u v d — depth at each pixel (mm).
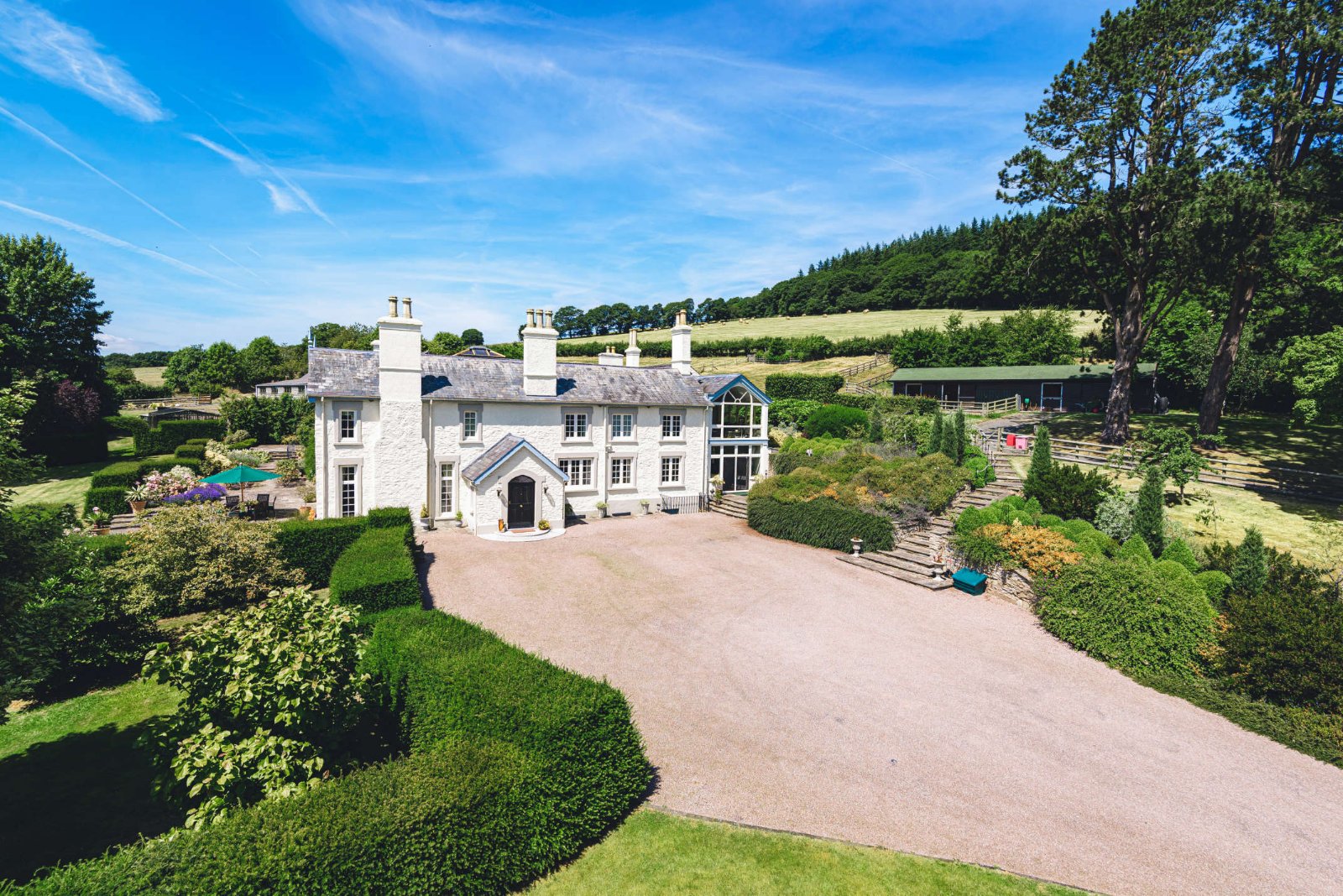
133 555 16547
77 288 49906
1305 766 12492
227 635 9703
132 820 9781
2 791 10438
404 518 23375
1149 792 11500
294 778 9117
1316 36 26594
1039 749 12805
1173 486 28109
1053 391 53625
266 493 32625
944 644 17953
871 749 12602
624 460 35500
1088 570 18656
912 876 9109
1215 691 15070
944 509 28828
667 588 22359
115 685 14414
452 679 10344
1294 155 31172
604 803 9688
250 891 6453
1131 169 32344
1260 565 17594
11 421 9797
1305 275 31656
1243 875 9477
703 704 14234
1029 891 8922
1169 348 47281
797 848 9594
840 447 38938
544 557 25953
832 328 105812
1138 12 30844
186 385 109500
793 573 24516
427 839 7633
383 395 28562
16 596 9156
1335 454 31312
